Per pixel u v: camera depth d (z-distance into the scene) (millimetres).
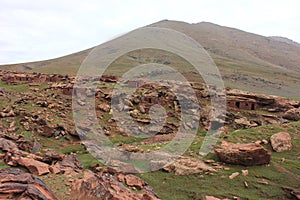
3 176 11602
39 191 10859
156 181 21250
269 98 46938
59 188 13305
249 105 46344
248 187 20188
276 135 28031
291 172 21953
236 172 22016
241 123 39656
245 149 23281
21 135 29609
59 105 39594
